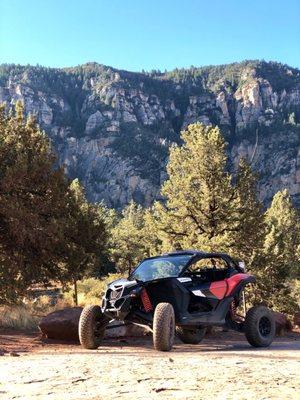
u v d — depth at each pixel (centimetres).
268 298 2797
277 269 2869
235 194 2711
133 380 425
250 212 2650
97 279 4912
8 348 879
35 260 1927
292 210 6600
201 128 2773
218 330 1451
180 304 841
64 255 1969
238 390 377
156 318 783
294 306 2866
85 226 2025
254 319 957
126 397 353
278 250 3030
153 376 445
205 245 2489
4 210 1798
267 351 836
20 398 358
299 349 903
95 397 355
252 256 2659
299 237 5841
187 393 365
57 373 472
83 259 1997
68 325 1058
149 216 2817
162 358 630
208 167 2689
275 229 3191
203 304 891
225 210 2608
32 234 1797
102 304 839
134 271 907
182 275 871
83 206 2181
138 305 829
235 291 933
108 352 788
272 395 356
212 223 2689
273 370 495
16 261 1878
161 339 777
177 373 465
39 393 374
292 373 476
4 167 1925
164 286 844
